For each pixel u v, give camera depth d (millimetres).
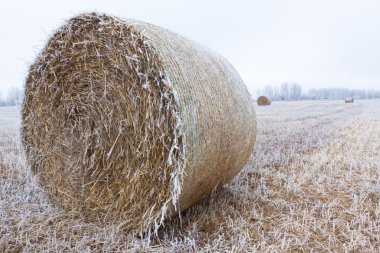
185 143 2602
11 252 2637
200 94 2889
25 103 3547
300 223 3266
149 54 2680
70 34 3082
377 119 14461
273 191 4145
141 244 2770
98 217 3143
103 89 2977
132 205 2902
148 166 2766
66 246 2686
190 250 2678
